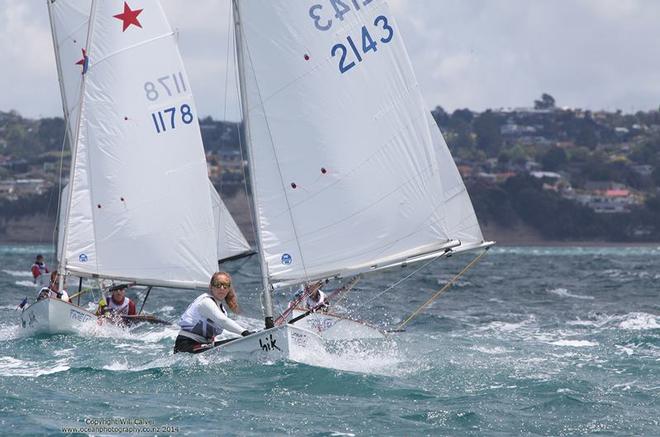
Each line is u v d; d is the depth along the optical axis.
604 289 146.25
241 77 58.62
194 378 50.84
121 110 80.06
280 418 43.34
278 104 58.84
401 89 61.22
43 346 67.56
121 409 44.38
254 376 51.22
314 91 59.22
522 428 42.69
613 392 50.41
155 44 80.06
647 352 66.81
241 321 89.50
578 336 78.31
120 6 79.75
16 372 54.22
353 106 60.06
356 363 56.97
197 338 55.12
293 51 58.78
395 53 61.12
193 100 80.94
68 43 93.19
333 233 59.72
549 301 120.25
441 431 41.94
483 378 53.66
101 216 80.44
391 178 61.03
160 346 67.88
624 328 85.12
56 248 100.94
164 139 80.25
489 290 141.38
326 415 44.03
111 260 80.56
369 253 60.62
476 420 43.69
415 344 69.50
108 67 80.00
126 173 80.25
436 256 62.59
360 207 60.28
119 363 58.03
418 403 46.81
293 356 54.59
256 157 58.66
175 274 80.69
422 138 61.81
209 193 81.50
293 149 59.00
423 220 61.84
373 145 60.53
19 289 133.88
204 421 42.53
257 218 58.59
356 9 59.97
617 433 42.16
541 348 69.00
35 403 45.19
